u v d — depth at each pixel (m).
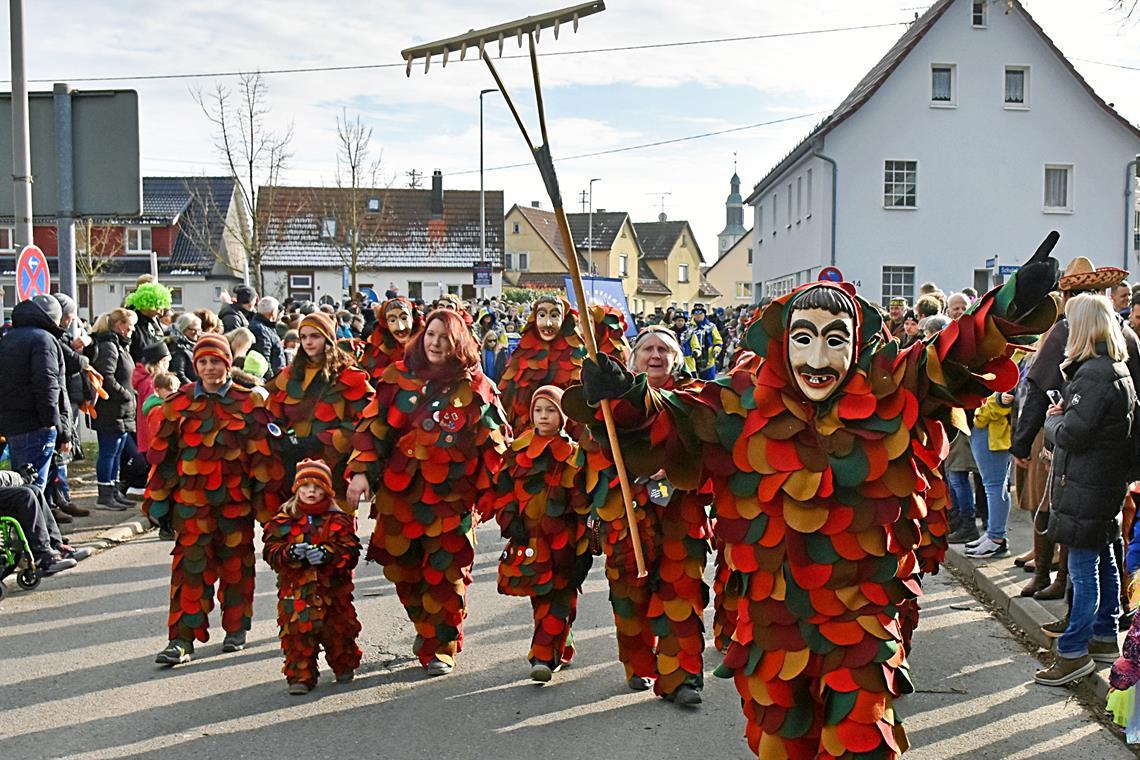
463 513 6.35
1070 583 6.12
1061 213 32.28
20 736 5.41
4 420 9.05
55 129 10.77
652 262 91.50
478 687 6.12
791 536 3.75
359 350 11.48
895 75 31.66
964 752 5.09
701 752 5.14
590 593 8.30
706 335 21.52
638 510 5.69
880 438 3.69
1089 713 5.60
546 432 6.11
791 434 3.77
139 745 5.29
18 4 10.46
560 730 5.44
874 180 31.83
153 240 51.62
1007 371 3.54
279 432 6.84
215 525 6.68
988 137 31.98
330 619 6.08
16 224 10.72
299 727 5.52
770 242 40.97
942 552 5.81
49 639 7.07
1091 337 5.76
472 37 3.72
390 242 54.28
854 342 3.73
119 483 11.65
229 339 10.02
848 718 3.61
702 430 3.86
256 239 29.98
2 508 8.36
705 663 6.54
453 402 6.36
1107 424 5.64
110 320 11.06
